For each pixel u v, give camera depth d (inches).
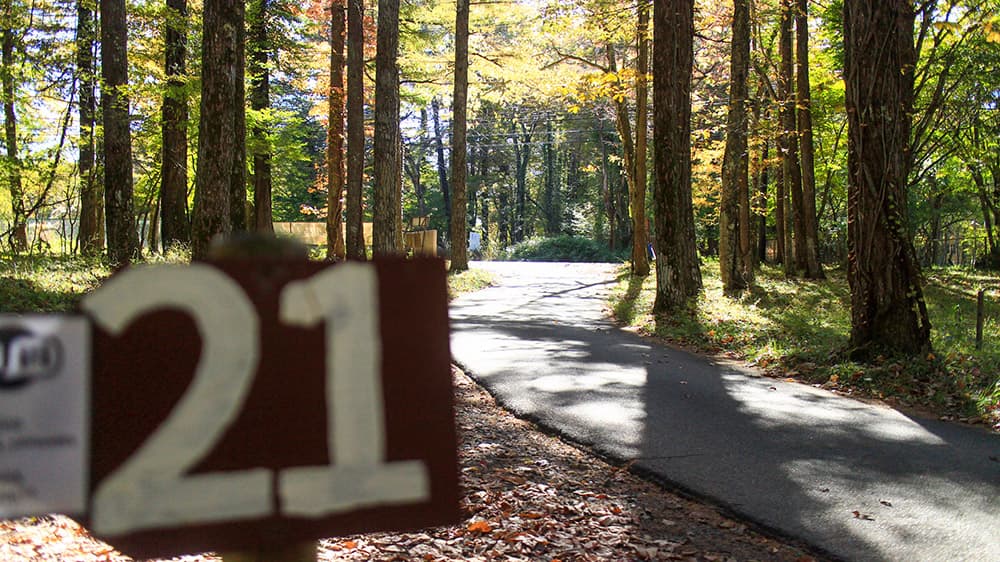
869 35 399.2
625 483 234.1
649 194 1824.6
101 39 657.6
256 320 56.2
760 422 301.0
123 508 53.4
